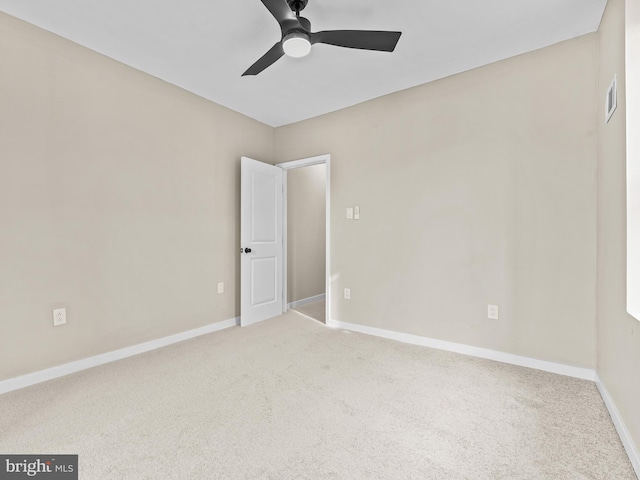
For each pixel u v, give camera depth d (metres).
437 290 2.92
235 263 3.65
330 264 3.63
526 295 2.50
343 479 1.37
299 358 2.67
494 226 2.63
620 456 1.49
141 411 1.87
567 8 2.02
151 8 2.04
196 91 3.17
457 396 2.04
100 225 2.53
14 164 2.11
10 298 2.10
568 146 2.34
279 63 2.67
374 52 2.50
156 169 2.90
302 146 3.89
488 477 1.37
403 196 3.12
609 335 1.88
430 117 2.96
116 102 2.62
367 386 2.18
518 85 2.54
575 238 2.31
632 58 1.51
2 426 1.73
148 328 2.85
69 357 2.37
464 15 2.10
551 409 1.89
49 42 2.26
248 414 1.85
